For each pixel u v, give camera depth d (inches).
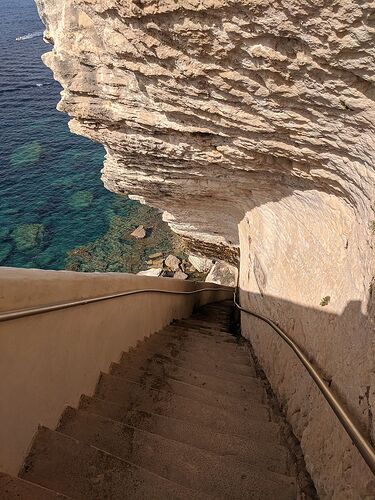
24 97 1535.4
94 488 114.0
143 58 161.5
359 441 92.7
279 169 201.0
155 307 304.8
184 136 212.5
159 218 895.1
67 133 1277.1
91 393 171.2
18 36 2529.5
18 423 114.4
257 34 121.6
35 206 946.1
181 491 115.8
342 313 143.6
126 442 136.6
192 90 164.1
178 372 210.7
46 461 118.5
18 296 114.1
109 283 191.2
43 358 128.0
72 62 200.4
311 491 126.0
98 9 150.3
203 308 542.3
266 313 273.0
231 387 203.0
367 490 93.0
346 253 159.2
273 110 151.1
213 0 117.0
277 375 203.0
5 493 97.8
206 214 388.5
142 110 203.3
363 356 114.0
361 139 132.9
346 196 162.9
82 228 877.8
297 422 155.4
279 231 261.7
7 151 1164.5
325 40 110.5
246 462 140.5
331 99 128.4
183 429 152.3
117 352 211.0
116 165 292.8
